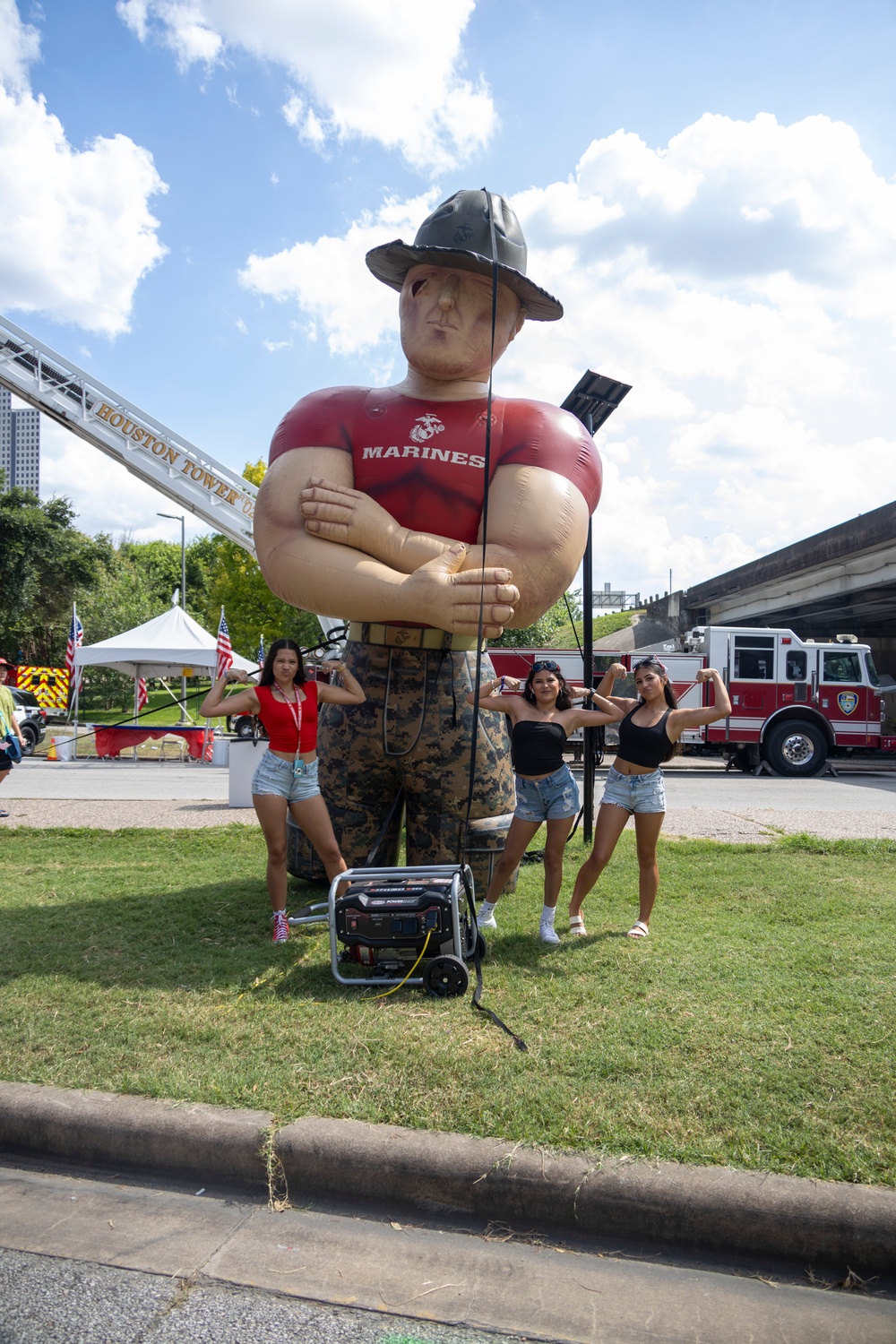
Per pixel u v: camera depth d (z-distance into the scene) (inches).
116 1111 117.3
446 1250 101.2
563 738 195.0
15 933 197.5
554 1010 149.6
